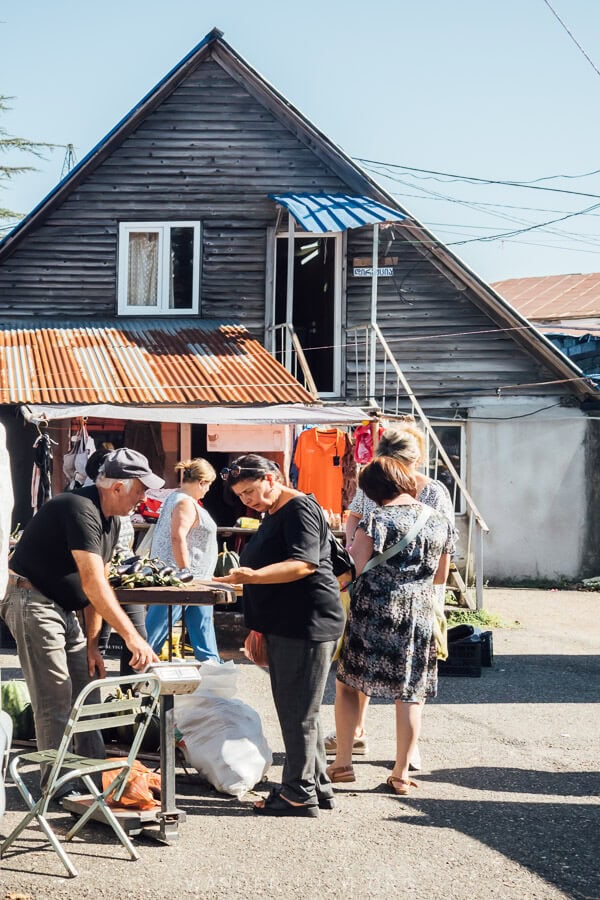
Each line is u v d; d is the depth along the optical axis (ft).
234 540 44.19
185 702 20.30
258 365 49.78
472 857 16.44
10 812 18.28
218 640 36.35
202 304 57.26
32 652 17.93
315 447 44.32
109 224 57.31
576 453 59.00
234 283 57.41
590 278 89.10
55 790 15.97
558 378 58.13
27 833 17.19
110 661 34.06
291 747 18.40
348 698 20.54
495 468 58.85
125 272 57.36
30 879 15.15
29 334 53.47
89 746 18.44
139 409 42.98
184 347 51.90
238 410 43.98
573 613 47.73
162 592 19.03
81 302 57.16
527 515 59.06
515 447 58.90
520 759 22.44
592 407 58.95
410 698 19.89
